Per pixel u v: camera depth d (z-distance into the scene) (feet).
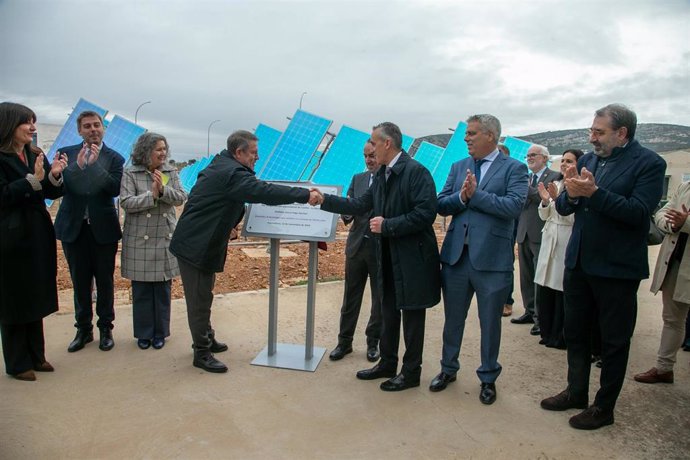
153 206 12.61
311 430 9.30
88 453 8.41
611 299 9.16
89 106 31.45
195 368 12.02
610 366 9.32
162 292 13.32
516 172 10.37
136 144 13.12
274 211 12.26
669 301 11.31
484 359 10.63
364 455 8.52
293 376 11.75
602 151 9.27
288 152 36.58
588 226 9.28
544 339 14.10
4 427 9.12
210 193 11.20
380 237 10.83
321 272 23.11
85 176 12.17
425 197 10.12
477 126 10.43
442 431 9.35
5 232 10.28
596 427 9.45
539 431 9.40
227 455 8.44
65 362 12.20
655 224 11.56
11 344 10.89
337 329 15.26
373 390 11.07
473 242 10.37
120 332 14.39
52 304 11.32
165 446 8.66
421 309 10.70
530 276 15.85
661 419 9.89
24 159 11.06
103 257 12.88
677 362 13.00
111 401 10.25
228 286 20.12
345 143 36.09
